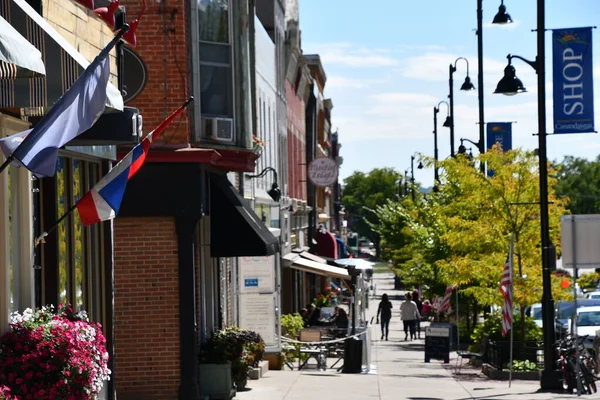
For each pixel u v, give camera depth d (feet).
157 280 85.30
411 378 116.78
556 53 106.73
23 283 52.44
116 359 85.30
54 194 59.26
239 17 93.09
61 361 47.67
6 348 47.39
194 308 85.71
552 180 131.85
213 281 102.89
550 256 104.68
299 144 217.36
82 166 66.59
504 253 129.49
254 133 106.11
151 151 84.12
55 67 47.39
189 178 84.64
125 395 85.10
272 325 120.26
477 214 133.08
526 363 121.08
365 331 126.72
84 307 65.51
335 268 161.07
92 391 49.42
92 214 49.32
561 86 106.42
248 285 119.85
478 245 130.62
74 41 58.39
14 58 35.63
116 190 49.55
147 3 86.33
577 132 105.91
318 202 285.84
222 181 95.86
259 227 95.45
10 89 45.83
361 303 155.63
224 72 92.48
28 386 47.16
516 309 144.66
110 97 47.52
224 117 92.43
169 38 86.43
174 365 85.40
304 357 131.44
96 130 58.23
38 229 58.59
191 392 85.25
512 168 128.77
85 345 49.52
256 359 105.40
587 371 99.86
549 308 103.76
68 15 57.52
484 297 132.67
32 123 55.62
